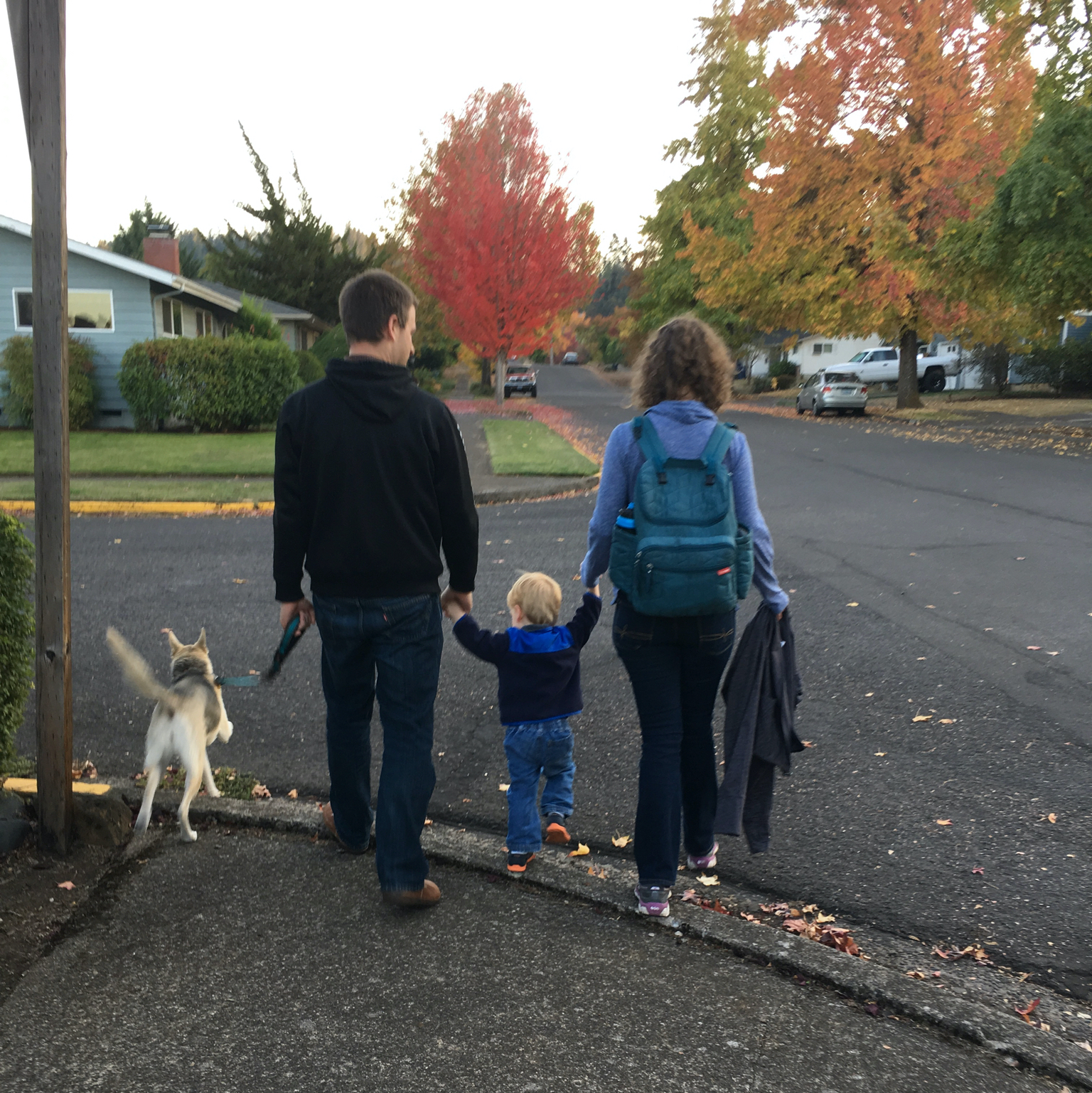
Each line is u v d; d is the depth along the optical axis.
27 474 15.29
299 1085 2.34
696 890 3.39
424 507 3.05
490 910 3.17
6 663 3.57
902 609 7.25
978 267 23.86
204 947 2.94
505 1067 2.41
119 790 3.99
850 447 20.44
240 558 9.45
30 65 3.16
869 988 2.71
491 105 30.20
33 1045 2.48
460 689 5.54
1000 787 4.19
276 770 4.43
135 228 67.00
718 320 47.19
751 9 31.19
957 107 29.03
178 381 22.23
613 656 6.17
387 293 3.00
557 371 90.12
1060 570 8.43
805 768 4.44
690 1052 2.47
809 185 31.41
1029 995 2.80
